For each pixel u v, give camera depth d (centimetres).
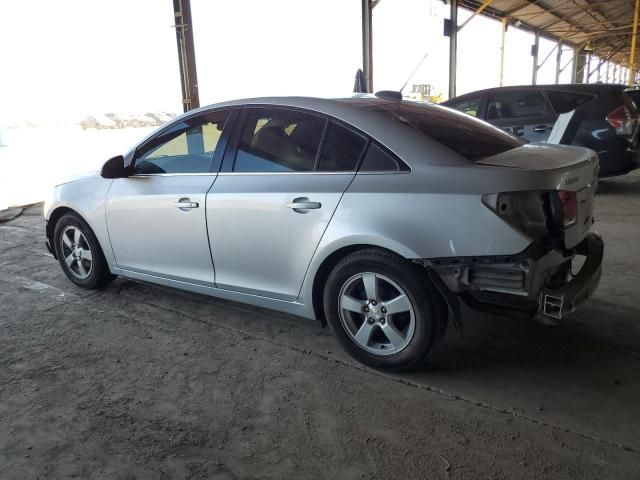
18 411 252
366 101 299
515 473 200
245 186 302
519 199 232
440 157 251
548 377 266
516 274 230
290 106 300
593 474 198
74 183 402
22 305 386
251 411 247
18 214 751
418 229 244
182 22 776
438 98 1523
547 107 691
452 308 246
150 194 346
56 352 311
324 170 279
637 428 223
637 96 875
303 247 282
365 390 261
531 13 1952
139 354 306
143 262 365
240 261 312
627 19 2594
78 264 413
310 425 235
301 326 337
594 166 272
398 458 211
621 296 361
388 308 264
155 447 223
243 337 324
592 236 297
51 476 207
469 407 243
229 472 207
